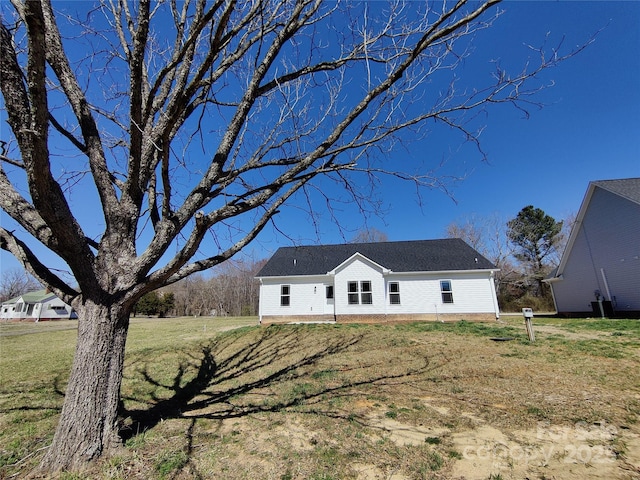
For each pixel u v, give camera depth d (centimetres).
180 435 380
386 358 788
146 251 341
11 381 712
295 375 659
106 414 317
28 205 322
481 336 1069
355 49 364
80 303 333
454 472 286
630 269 1550
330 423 405
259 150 452
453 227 3534
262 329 1518
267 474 292
